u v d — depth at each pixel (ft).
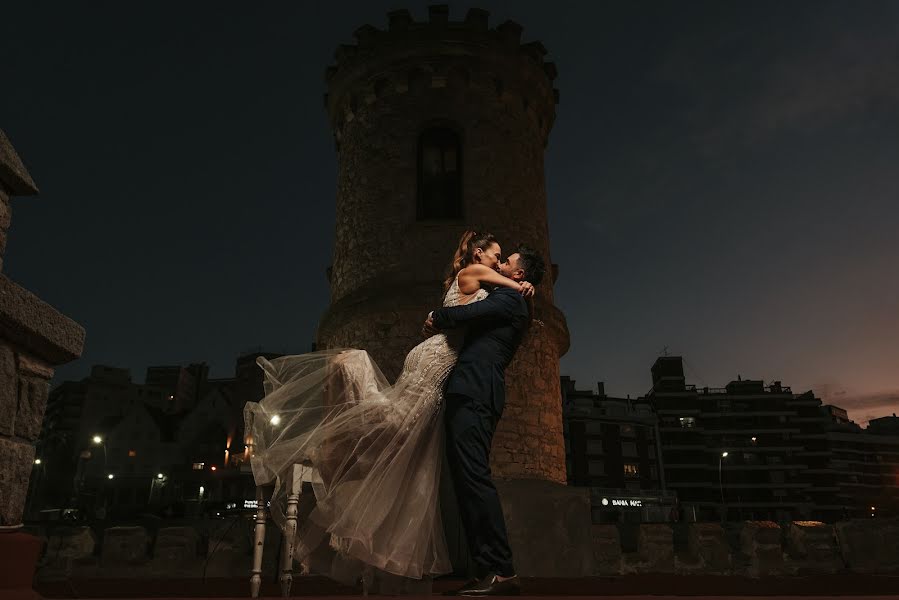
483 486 10.22
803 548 28.45
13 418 10.23
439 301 38.93
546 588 24.40
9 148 10.59
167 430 253.65
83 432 279.08
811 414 298.76
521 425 38.29
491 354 11.16
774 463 288.92
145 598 22.57
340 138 49.57
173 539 29.07
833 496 287.69
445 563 11.52
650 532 29.68
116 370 302.45
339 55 48.44
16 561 9.44
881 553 27.86
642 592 23.50
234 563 28.19
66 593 24.52
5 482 9.93
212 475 234.58
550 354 41.78
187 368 335.88
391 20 46.44
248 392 238.68
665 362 295.28
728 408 296.71
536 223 44.65
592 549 28.58
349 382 12.59
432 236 41.14
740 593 23.07
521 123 46.34
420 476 11.29
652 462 255.50
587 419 250.98
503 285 11.92
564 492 29.22
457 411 10.73
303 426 12.83
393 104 45.16
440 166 44.83
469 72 44.73
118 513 93.45
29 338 10.43
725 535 29.22
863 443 335.47
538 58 48.11
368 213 43.01
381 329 39.34
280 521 12.82
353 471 11.40
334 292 44.45
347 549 10.87
